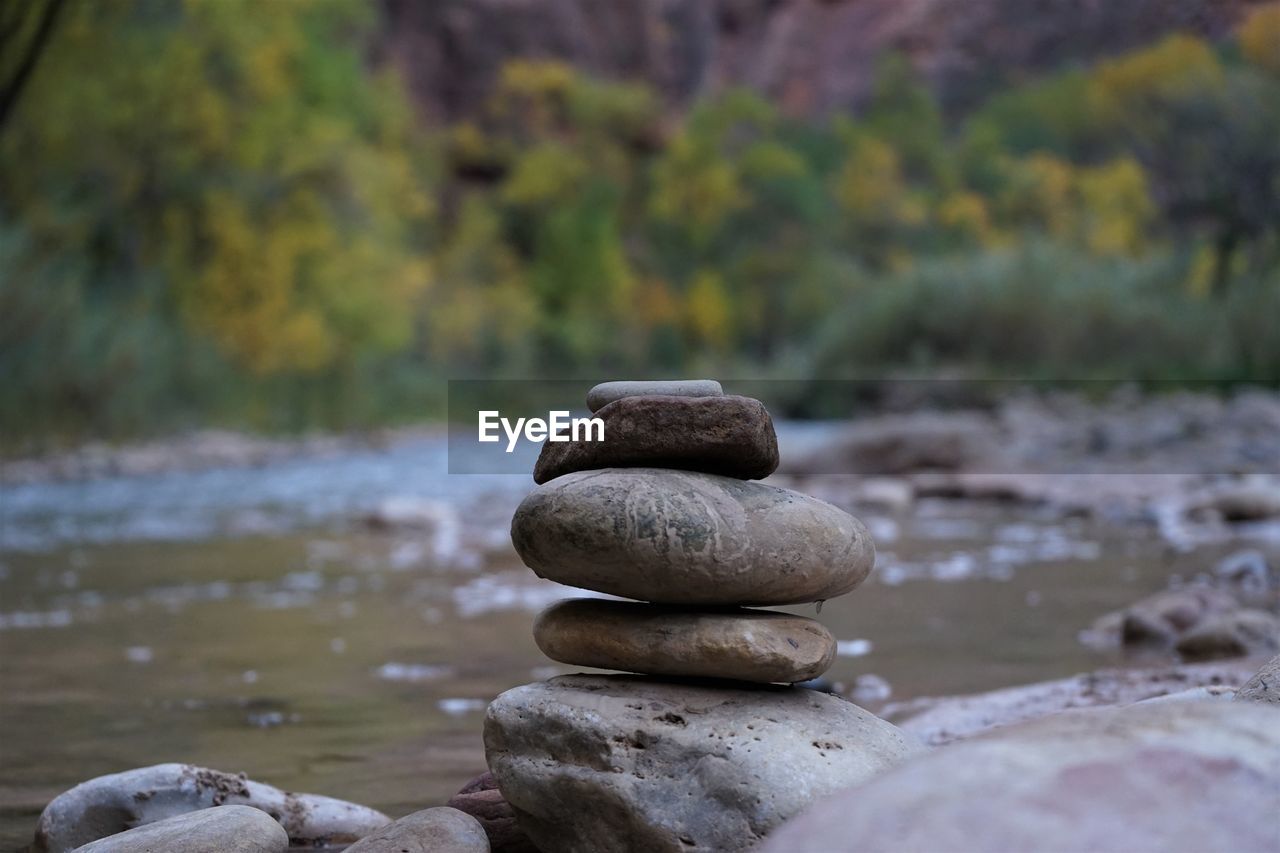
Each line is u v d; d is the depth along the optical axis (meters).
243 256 28.06
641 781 2.46
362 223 32.03
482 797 2.86
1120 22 53.62
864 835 1.58
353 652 5.61
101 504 13.55
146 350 22.00
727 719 2.52
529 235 56.75
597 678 2.72
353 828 3.10
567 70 60.97
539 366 46.78
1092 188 49.62
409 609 6.80
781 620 2.67
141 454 19.14
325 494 14.78
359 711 4.47
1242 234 28.36
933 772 1.69
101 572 8.49
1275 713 1.86
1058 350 26.86
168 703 4.62
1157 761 1.69
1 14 17.09
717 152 60.59
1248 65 32.47
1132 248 43.31
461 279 48.97
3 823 3.20
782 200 58.34
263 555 9.34
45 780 3.60
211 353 24.91
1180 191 29.81
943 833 1.56
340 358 30.30
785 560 2.58
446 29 58.56
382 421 30.36
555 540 2.63
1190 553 7.99
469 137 57.25
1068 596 6.63
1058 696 4.13
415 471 18.44
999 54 63.47
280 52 29.58
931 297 29.14
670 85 65.69
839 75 67.19
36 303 19.66
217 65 27.84
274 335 28.06
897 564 8.00
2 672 5.22
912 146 61.03
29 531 11.06
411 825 2.56
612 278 55.53
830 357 30.02
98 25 23.97
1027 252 29.94
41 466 17.64
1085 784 1.64
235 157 28.27
